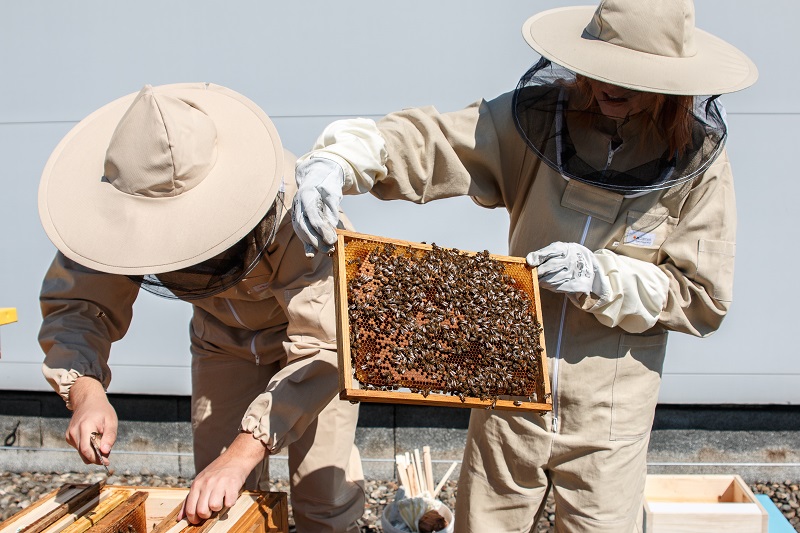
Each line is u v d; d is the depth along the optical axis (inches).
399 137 83.5
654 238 82.8
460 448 151.2
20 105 151.4
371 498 145.0
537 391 76.1
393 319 69.7
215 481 70.1
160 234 75.2
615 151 77.4
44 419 159.2
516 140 86.5
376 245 73.5
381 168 80.8
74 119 151.2
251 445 74.9
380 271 71.6
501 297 76.5
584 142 77.8
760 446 147.6
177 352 156.6
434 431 151.2
